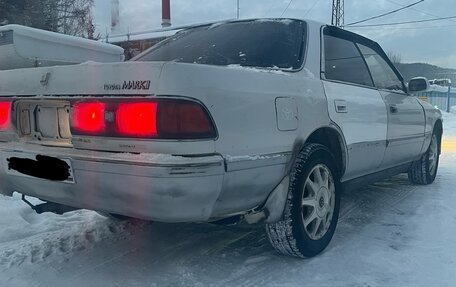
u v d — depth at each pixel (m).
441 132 6.12
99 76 2.52
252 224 3.02
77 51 3.84
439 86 35.34
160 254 3.44
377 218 4.35
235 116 2.57
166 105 2.34
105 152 2.50
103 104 2.50
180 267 3.18
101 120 2.50
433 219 4.30
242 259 3.33
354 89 3.87
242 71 2.74
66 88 2.63
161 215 2.40
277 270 3.13
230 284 2.91
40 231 4.03
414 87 5.01
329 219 3.50
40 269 3.17
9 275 3.07
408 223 4.18
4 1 16.77
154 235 3.86
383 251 3.46
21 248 3.59
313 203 3.31
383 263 3.24
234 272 3.10
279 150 2.89
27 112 2.92
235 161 2.54
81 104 2.59
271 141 2.82
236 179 2.58
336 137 3.56
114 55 4.23
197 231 3.95
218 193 2.50
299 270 3.13
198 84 2.41
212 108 2.45
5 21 16.55
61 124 2.77
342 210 4.64
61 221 4.30
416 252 3.44
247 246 3.59
